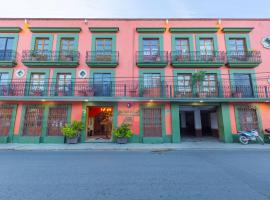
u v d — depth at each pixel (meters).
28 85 12.50
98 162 6.33
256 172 5.04
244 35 13.26
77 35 13.48
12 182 4.21
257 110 12.07
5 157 7.32
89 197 3.37
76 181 4.27
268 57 12.87
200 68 12.87
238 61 12.51
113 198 3.33
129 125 11.76
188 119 16.36
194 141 12.44
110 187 3.89
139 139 11.80
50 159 6.88
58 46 13.29
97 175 4.75
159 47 13.35
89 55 13.07
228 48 13.10
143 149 9.60
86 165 5.88
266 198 3.34
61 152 8.71
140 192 3.61
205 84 12.73
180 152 8.65
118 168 5.48
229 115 12.05
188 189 3.78
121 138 11.35
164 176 4.66
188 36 13.43
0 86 12.30
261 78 12.49
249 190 3.72
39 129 11.94
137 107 12.32
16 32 13.38
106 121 14.90
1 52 12.94
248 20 13.55
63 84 12.84
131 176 4.66
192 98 11.69
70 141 11.29
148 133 12.00
